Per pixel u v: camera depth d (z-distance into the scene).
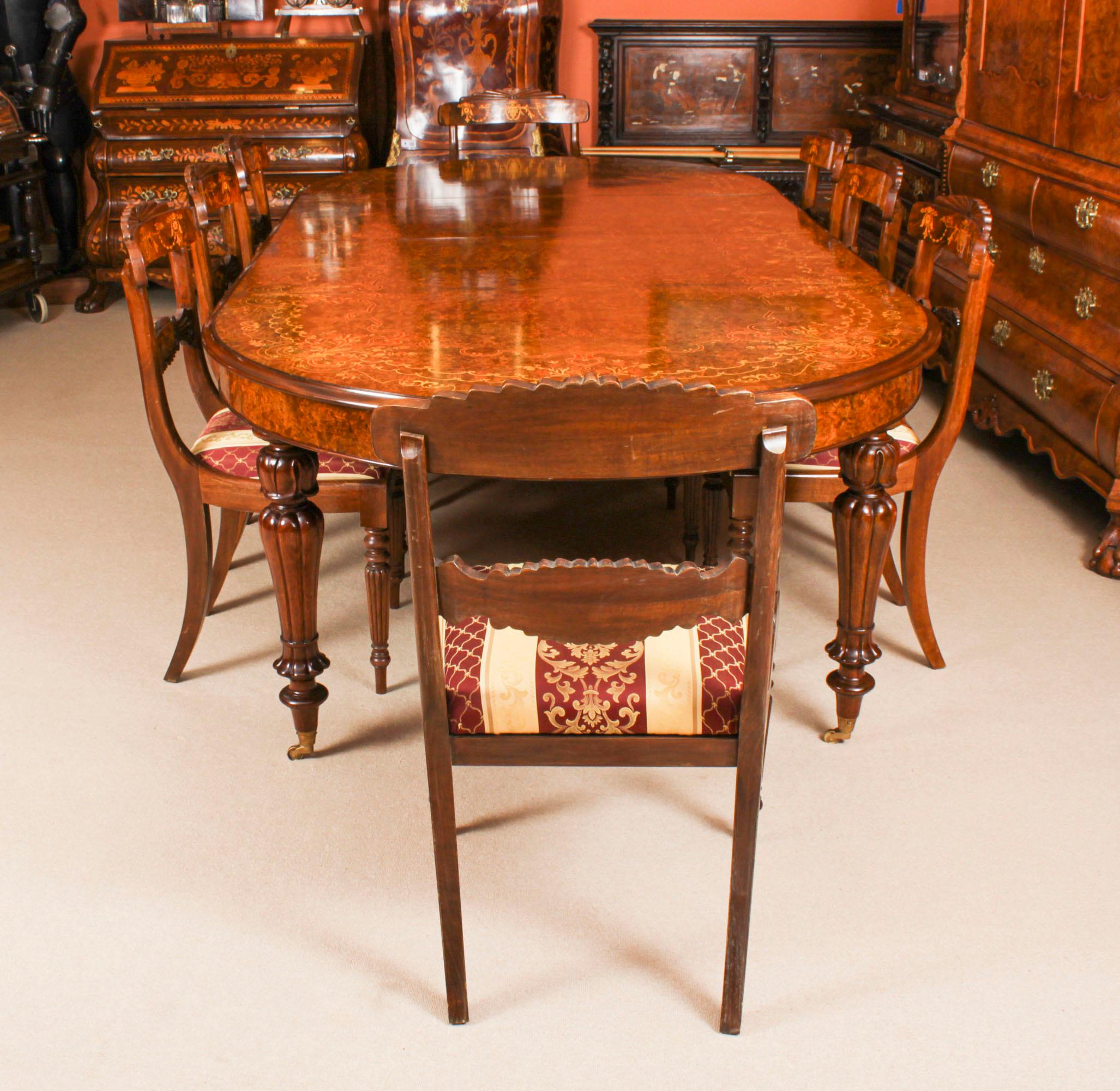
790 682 2.44
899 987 1.67
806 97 5.51
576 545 3.05
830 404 1.75
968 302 2.12
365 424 1.72
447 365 1.80
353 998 1.66
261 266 2.46
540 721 1.55
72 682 2.44
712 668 1.57
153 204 2.30
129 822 2.02
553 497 3.38
